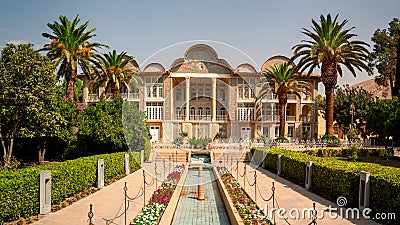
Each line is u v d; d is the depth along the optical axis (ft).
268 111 133.49
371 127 101.35
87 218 30.17
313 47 89.45
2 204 27.25
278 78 113.70
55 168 36.40
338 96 154.71
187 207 37.76
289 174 54.24
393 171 33.58
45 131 59.11
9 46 55.36
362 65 95.30
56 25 80.74
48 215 31.22
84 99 134.31
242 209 31.48
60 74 86.53
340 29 94.58
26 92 53.78
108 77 102.01
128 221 29.12
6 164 55.62
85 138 68.03
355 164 40.75
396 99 99.25
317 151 90.89
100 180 45.98
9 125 56.95
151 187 46.09
